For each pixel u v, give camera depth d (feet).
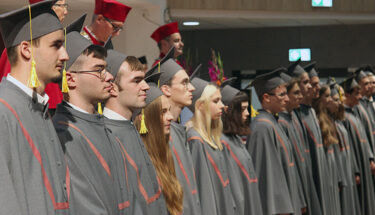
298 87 17.97
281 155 16.63
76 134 7.72
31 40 6.59
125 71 9.29
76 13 21.56
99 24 13.19
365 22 32.55
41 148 6.55
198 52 35.19
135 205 8.66
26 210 6.16
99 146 7.96
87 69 7.95
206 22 30.78
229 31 34.96
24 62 6.61
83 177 7.50
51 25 6.73
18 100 6.48
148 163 9.57
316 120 19.72
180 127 11.96
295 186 16.89
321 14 28.27
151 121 10.36
